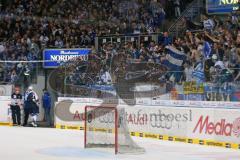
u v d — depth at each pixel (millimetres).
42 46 26156
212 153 13664
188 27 23906
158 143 15984
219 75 16031
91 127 14883
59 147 14805
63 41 26672
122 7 28828
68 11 29641
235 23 21312
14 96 22250
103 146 14789
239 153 13680
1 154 13266
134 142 15406
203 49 19141
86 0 30109
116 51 21453
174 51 19766
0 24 28969
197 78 16688
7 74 23297
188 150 14297
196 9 25250
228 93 15719
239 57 17469
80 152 13656
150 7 27484
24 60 25109
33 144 15547
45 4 30109
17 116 22406
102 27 27828
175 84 17312
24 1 30406
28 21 28891
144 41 23578
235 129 14734
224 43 18953
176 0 26547
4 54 25906
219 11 24031
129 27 26484
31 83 22859
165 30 26297
